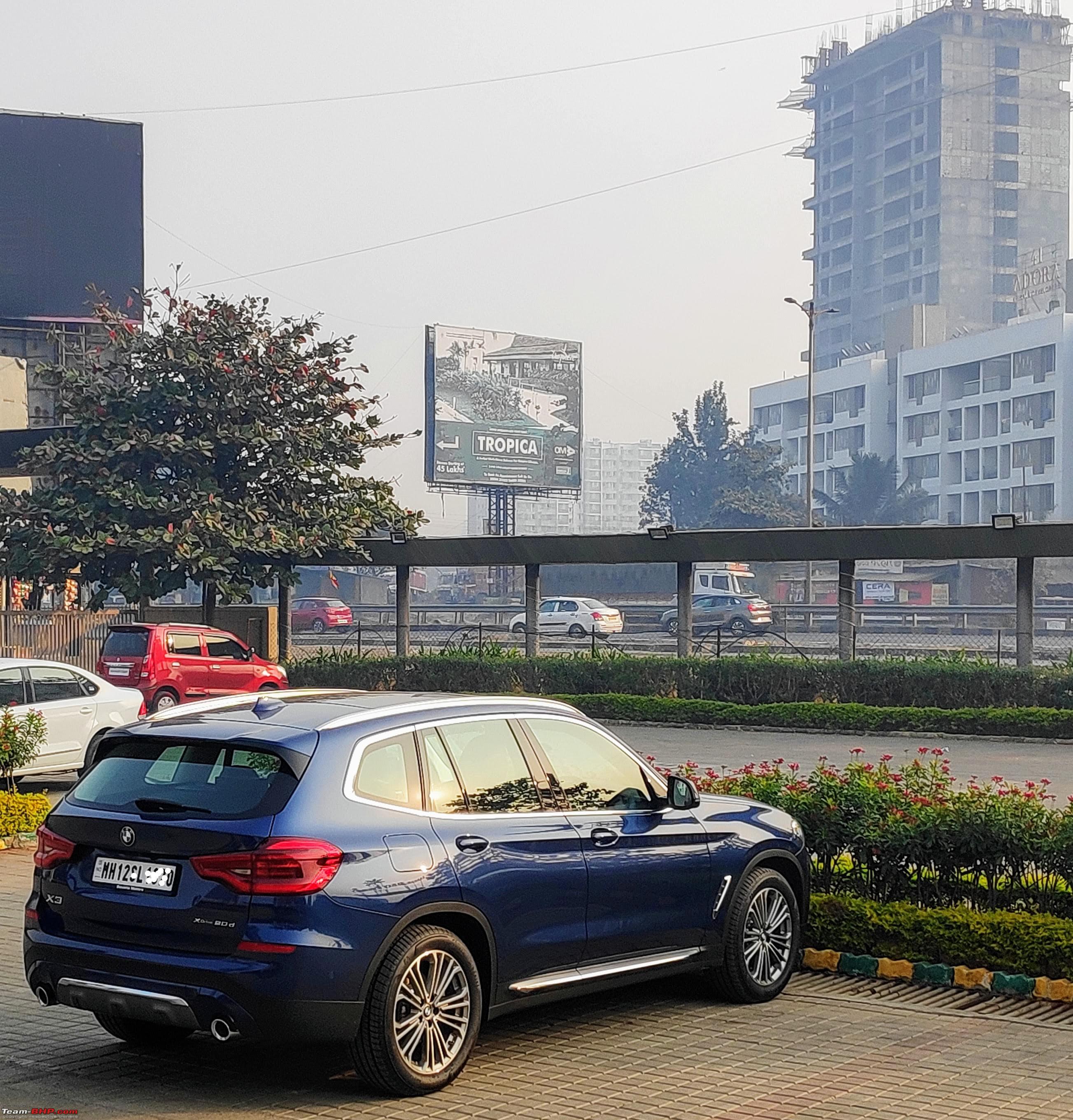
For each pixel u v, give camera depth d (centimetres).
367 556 3294
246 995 619
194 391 3244
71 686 1783
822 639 5262
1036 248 18138
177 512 3123
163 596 3216
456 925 691
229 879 630
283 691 784
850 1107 640
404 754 693
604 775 783
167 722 708
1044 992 841
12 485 3931
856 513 11969
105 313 3331
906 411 12825
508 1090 667
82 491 3162
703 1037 757
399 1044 648
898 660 2728
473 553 3169
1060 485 11156
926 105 18288
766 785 1002
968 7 18250
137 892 654
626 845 762
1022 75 18375
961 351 12188
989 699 2581
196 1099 655
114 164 4816
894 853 941
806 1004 831
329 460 3350
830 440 13688
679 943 789
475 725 733
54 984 673
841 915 916
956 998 846
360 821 656
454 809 699
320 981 624
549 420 7775
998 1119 624
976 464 12100
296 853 628
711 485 11794
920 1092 662
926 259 18288
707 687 2833
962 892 939
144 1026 736
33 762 1712
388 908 646
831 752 2275
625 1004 828
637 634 5884
